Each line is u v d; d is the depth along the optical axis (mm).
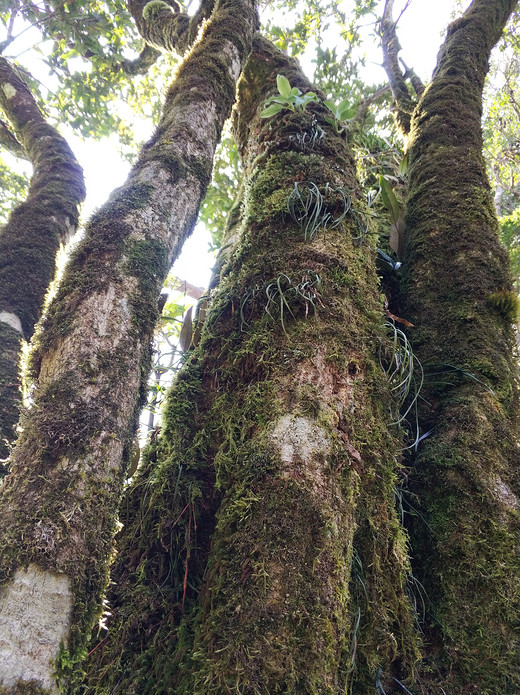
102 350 1043
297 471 1112
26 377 1103
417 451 1592
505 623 1233
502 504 1388
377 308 1533
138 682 1076
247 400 1338
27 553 800
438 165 2320
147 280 1204
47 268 2453
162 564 1298
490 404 1588
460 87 2668
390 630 1188
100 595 862
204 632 1028
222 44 2055
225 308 1604
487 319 1787
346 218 1684
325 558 1027
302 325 1372
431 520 1434
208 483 1368
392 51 4234
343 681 993
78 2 4027
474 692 1166
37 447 908
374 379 1365
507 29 5680
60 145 3174
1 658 710
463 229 2037
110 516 914
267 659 910
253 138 2555
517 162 6922
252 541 1048
